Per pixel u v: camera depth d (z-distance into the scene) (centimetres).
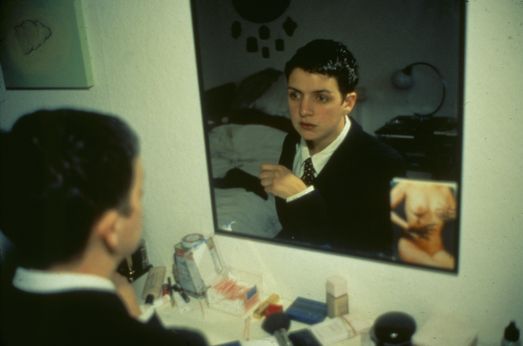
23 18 155
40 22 152
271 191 133
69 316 61
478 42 99
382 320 115
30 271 66
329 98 114
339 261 132
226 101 130
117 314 64
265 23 116
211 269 148
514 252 111
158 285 153
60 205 62
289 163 127
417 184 113
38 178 62
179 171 151
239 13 119
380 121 111
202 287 145
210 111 134
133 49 143
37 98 168
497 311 117
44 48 156
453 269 118
